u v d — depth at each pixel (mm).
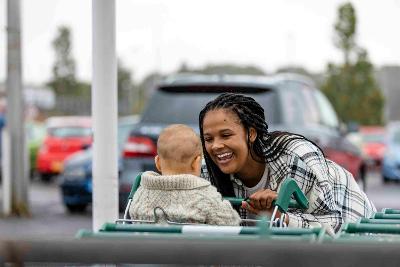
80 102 80438
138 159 15625
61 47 91625
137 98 88000
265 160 5773
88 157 19641
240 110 5699
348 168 16844
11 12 18688
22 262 2459
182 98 15430
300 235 3748
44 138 32125
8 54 18797
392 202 23641
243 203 5281
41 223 17422
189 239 2594
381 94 70250
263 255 2436
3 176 18734
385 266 2396
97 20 7602
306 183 5691
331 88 70188
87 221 17797
